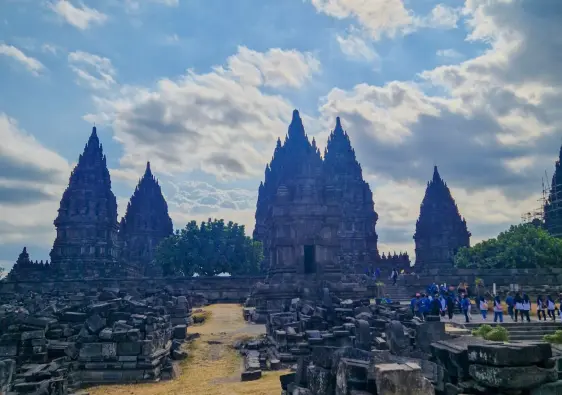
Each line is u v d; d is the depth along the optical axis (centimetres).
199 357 3067
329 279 5444
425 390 1134
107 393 2283
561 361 1280
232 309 5509
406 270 9894
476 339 1472
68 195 9338
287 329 2934
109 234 9469
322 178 5834
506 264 7225
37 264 8738
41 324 2520
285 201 5666
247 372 2417
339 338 2555
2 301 5253
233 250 8869
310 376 1475
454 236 11331
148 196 12488
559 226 9725
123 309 2922
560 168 10500
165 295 5144
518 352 1118
